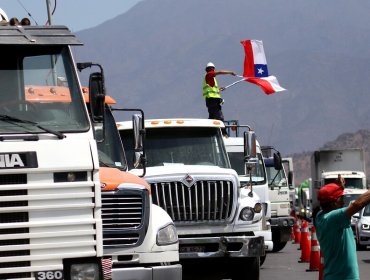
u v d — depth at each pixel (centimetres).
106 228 2777
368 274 4712
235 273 3725
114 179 2794
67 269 2209
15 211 2184
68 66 2367
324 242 2419
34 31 2391
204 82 5009
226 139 4769
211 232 3622
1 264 2173
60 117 2325
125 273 2730
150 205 2828
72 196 2214
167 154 3778
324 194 2433
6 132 2253
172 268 2781
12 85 2322
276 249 6378
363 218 6731
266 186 4906
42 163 2205
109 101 3098
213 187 3634
